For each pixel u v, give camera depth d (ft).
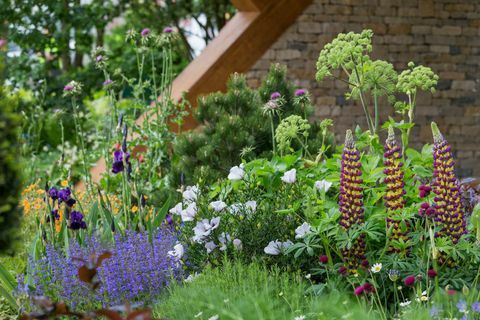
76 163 33.81
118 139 27.27
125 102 38.88
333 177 16.67
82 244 18.30
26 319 9.05
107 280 16.19
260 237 16.63
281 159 17.85
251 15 34.14
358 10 36.14
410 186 16.62
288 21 34.86
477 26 37.86
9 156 13.61
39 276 17.06
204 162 22.90
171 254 16.92
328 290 14.96
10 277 17.80
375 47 36.70
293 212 16.51
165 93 28.73
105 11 43.37
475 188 20.07
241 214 17.08
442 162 15.01
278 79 24.17
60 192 18.22
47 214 20.42
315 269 15.57
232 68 33.27
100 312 8.88
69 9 42.37
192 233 17.51
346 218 15.44
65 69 45.68
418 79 17.69
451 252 14.78
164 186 25.58
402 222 15.52
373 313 13.21
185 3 47.57
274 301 12.86
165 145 27.84
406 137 17.75
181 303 13.25
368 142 17.99
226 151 22.86
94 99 43.04
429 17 37.24
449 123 37.81
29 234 21.02
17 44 41.60
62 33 42.04
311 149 22.67
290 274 15.83
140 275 16.46
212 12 48.01
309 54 35.32
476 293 13.29
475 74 37.96
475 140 38.14
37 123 39.55
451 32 37.58
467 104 37.96
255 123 23.31
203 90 32.42
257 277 14.29
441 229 15.08
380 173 16.08
